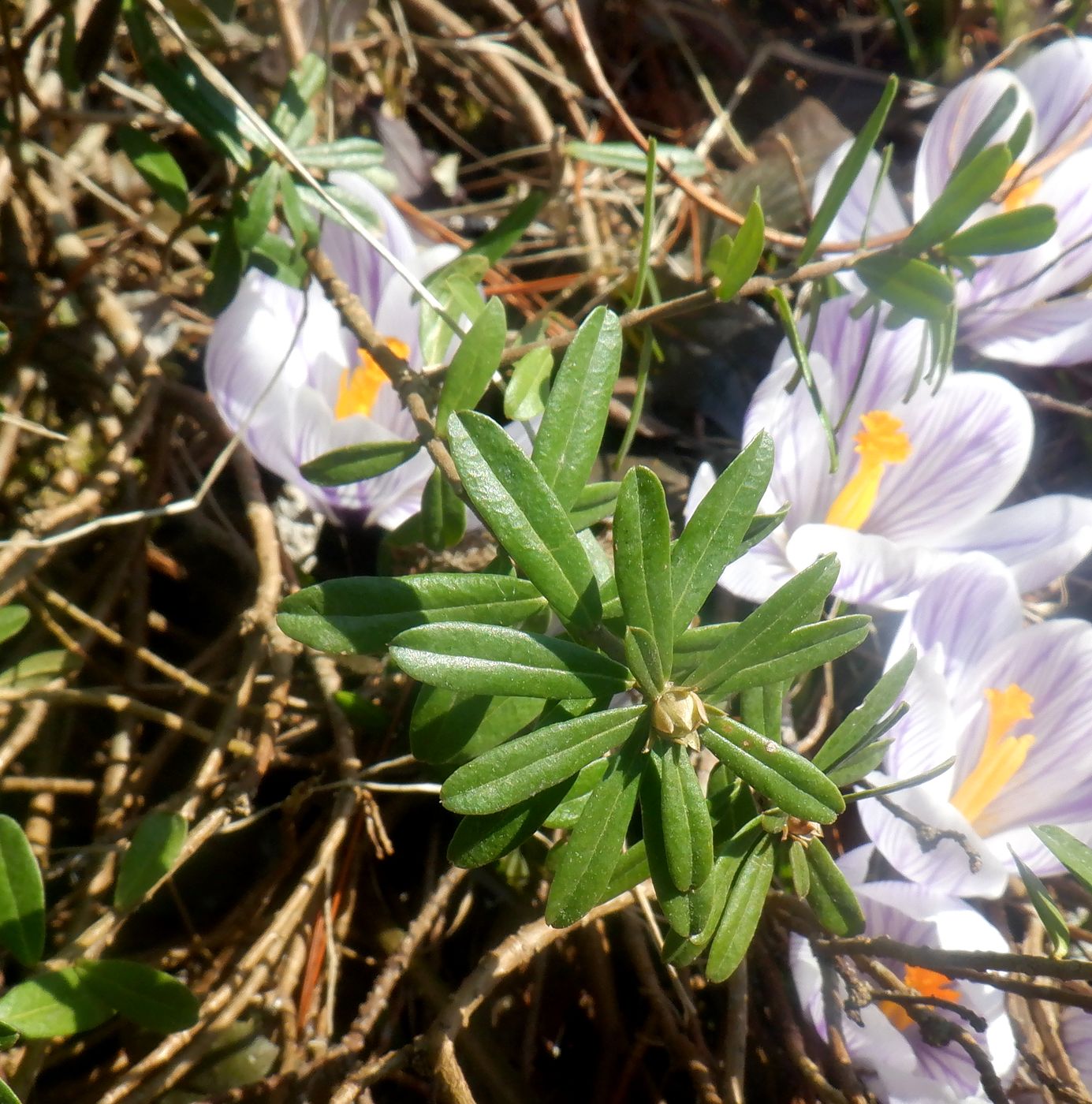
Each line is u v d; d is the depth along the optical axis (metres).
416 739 0.18
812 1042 0.24
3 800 0.27
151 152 0.24
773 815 0.18
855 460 0.27
